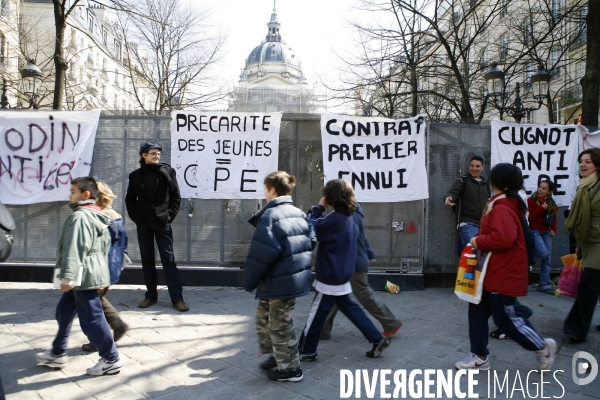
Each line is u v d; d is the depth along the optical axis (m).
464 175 6.44
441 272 6.57
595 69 8.20
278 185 3.39
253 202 6.42
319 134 6.42
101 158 6.35
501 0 14.47
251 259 3.19
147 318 4.95
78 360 3.76
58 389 3.24
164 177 5.25
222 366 3.69
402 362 3.85
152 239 5.41
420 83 17.91
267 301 3.56
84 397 3.12
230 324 4.79
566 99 20.02
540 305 5.75
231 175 6.29
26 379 3.39
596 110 8.23
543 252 6.18
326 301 3.73
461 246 6.02
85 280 3.31
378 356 3.96
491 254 3.43
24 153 6.18
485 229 3.46
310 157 6.41
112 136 6.36
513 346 4.26
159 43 17.86
